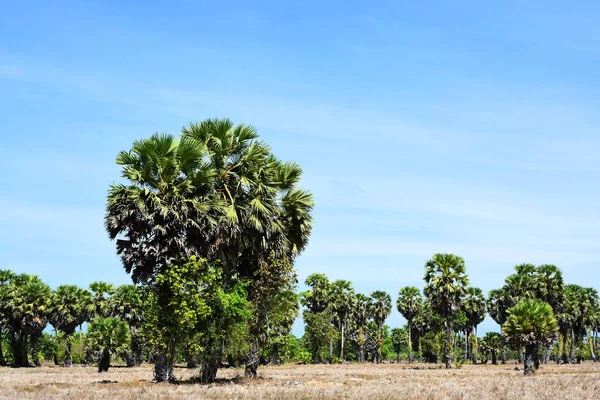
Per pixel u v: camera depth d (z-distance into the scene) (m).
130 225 26.94
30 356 85.94
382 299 110.38
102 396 21.67
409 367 75.12
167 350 28.28
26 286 77.06
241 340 29.61
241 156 31.67
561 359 94.19
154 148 27.88
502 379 37.62
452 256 69.69
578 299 94.50
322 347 91.00
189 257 27.19
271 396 22.02
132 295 73.94
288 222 33.53
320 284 98.81
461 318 94.12
